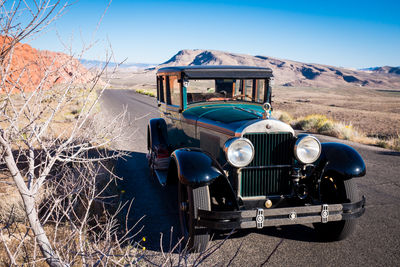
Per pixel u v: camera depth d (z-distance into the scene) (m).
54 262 2.39
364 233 4.43
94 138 2.95
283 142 3.98
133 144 10.53
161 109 7.10
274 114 19.88
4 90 2.09
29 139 2.33
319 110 34.12
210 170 3.77
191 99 5.48
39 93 2.27
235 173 3.90
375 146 11.29
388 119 25.23
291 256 3.87
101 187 5.71
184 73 5.20
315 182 4.20
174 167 4.54
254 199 3.96
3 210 4.14
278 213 3.59
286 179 4.09
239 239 4.34
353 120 25.00
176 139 5.94
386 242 4.16
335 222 4.14
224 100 5.57
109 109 21.19
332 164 4.18
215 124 4.34
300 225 4.81
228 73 5.20
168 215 5.07
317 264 3.67
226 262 3.73
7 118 2.12
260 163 3.95
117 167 7.58
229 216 3.51
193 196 3.76
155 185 6.54
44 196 4.15
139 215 5.06
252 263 3.71
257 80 5.40
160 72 6.67
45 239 2.40
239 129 3.82
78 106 16.98
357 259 3.76
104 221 4.55
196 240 3.78
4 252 3.28
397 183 6.66
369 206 5.40
